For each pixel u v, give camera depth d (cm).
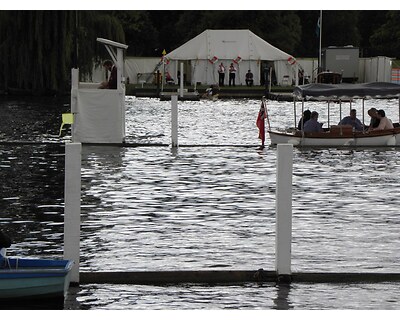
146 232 3897
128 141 7794
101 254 3497
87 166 6034
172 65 18625
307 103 14625
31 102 13475
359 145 7531
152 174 5684
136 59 18988
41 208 4400
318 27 19262
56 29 14562
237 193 4956
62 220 4103
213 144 7731
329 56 18812
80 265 3325
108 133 7262
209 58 17275
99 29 15150
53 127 9212
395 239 3822
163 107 13250
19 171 5775
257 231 3947
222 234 3878
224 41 17400
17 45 14625
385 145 7556
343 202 4712
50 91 14975
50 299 2888
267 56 17375
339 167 6178
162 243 3694
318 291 3048
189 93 15650
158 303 2898
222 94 16425
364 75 19138
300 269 3303
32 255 3438
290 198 3103
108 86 7306
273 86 17950
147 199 4719
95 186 5131
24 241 3675
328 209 4503
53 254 3456
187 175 5669
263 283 3138
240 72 17812
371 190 5131
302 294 3008
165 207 4491
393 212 4438
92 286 3069
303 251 3591
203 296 2980
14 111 11606
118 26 15238
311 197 4862
